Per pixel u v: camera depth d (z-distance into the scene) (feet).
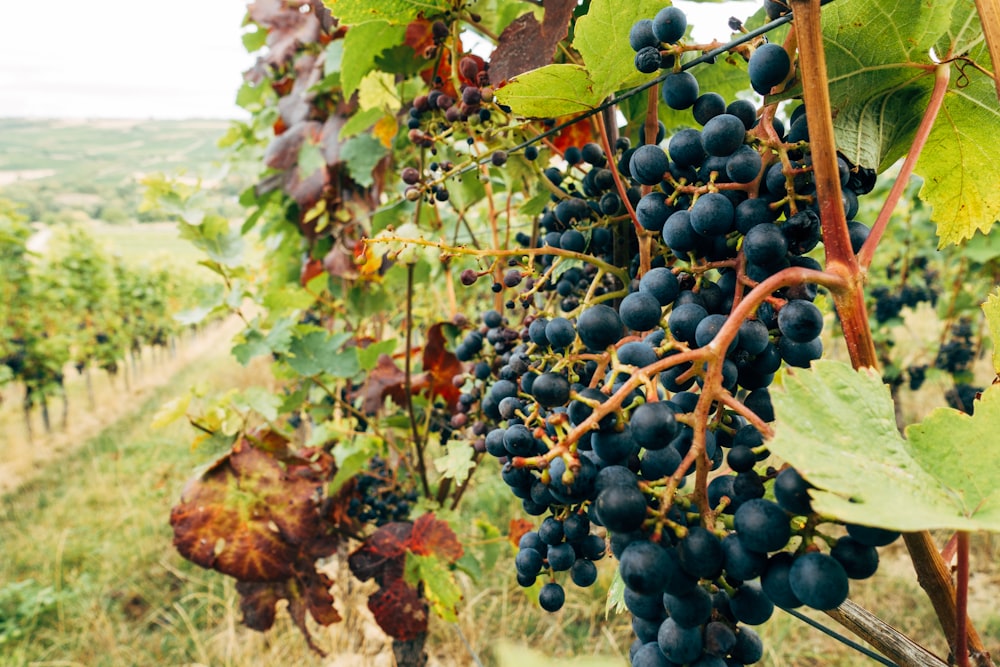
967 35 3.55
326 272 11.93
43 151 560.20
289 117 12.78
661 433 2.49
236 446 8.97
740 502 2.64
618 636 15.08
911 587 16.42
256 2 13.42
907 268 23.88
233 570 8.63
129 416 46.16
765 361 3.16
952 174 4.19
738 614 2.62
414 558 8.81
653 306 3.11
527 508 3.53
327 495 9.54
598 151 4.87
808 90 2.73
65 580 20.62
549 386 3.19
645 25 3.28
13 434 41.93
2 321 35.91
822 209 2.75
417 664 9.56
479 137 5.56
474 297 16.52
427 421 9.54
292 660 14.33
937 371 22.49
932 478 2.26
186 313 10.78
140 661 16.17
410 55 6.42
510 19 6.27
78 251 44.88
